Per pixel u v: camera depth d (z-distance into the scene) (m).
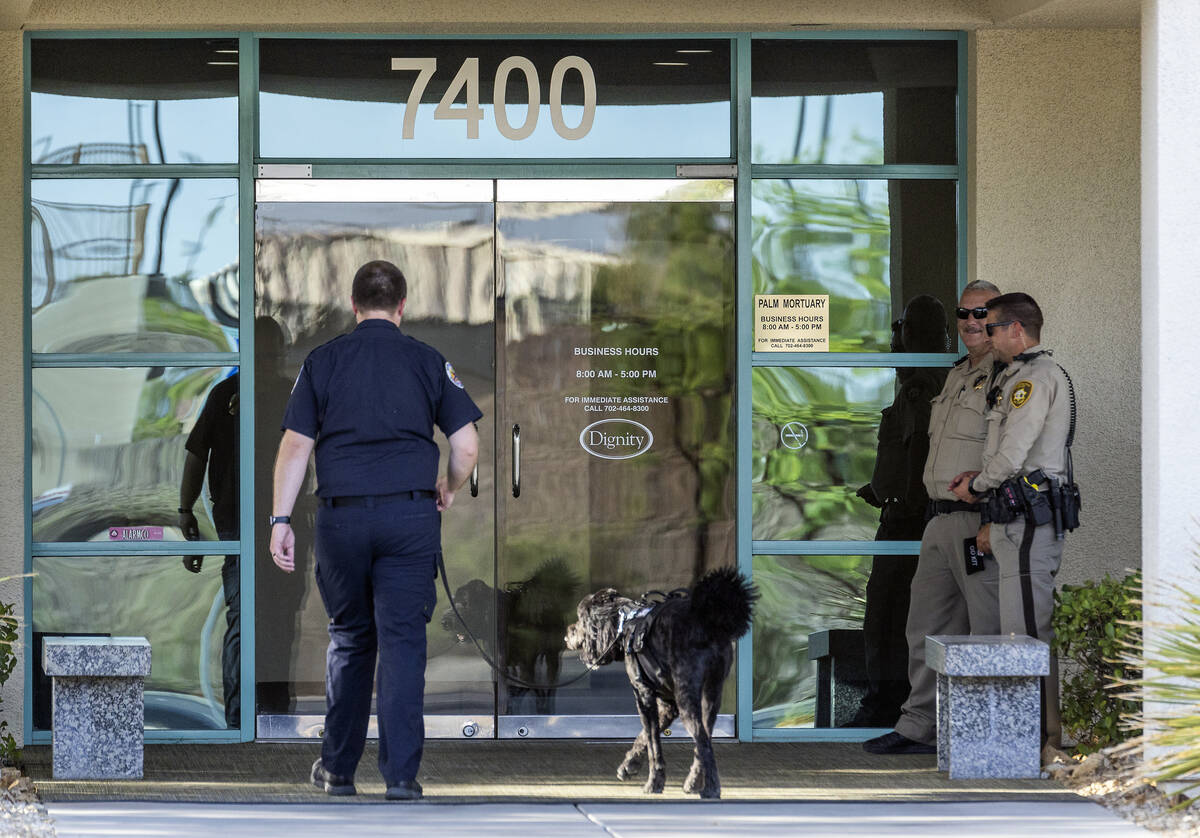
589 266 26.56
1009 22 26.22
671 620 20.81
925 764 24.22
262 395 26.20
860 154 26.77
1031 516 23.14
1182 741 19.52
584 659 22.02
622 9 25.88
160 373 26.09
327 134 26.25
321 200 26.25
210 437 26.14
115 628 26.02
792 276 26.70
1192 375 21.78
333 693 20.97
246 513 26.11
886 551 26.70
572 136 26.47
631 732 26.45
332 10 25.69
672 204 26.59
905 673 26.69
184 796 21.08
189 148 26.11
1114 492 26.75
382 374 20.44
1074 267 26.75
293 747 25.52
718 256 26.67
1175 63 21.78
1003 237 26.66
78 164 25.97
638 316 26.61
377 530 20.05
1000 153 26.66
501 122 26.42
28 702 25.80
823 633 26.67
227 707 26.16
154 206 26.08
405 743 20.53
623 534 26.61
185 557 26.12
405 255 26.39
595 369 26.58
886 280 26.80
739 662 26.50
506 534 26.50
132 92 26.05
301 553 26.25
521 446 26.53
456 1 25.75
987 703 22.73
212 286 26.16
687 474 26.67
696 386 26.67
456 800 20.81
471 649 26.42
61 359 25.94
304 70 26.23
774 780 22.84
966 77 26.80
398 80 26.31
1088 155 26.73
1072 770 22.72
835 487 26.75
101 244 26.02
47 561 25.91
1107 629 22.44
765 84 26.69
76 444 25.97
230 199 26.16
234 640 26.16
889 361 26.78
